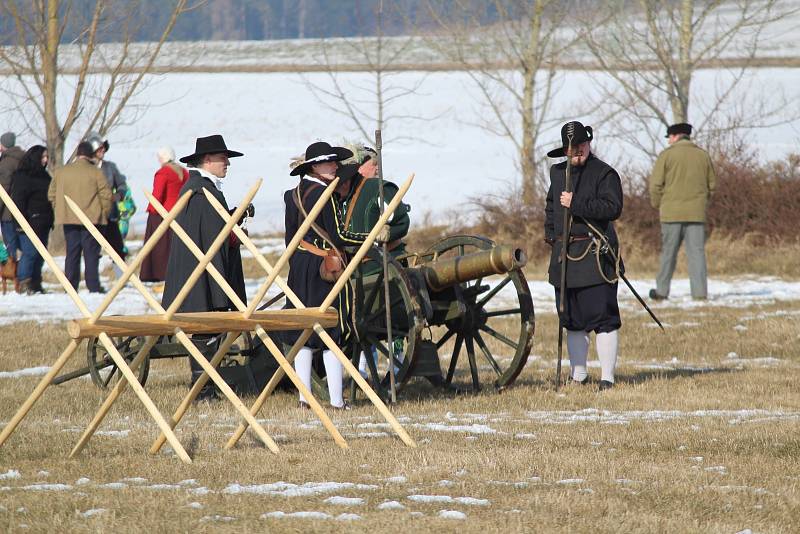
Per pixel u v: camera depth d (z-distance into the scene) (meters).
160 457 18.64
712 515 14.91
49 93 71.31
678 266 64.56
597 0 82.56
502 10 88.38
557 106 125.62
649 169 73.50
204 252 25.59
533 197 73.31
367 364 26.91
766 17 77.75
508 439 20.67
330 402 25.70
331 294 19.36
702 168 49.41
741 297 51.00
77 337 17.62
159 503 15.05
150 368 32.72
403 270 25.77
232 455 18.83
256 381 27.45
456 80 162.38
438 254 27.67
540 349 36.94
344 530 13.72
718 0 75.50
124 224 59.38
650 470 17.69
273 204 100.12
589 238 28.20
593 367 33.28
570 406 25.78
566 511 14.90
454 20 93.00
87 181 49.22
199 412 24.73
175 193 44.00
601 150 99.12
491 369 32.81
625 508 15.11
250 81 175.88
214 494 15.74
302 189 24.86
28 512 14.53
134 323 17.84
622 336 39.75
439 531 13.76
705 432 21.59
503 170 112.56
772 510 15.19
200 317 18.30
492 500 15.55
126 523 13.99
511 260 25.97
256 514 14.57
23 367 32.34
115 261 18.05
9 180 51.78
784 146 103.25
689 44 75.12
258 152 131.12
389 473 17.36
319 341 25.44
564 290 28.09
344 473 17.33
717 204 70.12
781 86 134.38
